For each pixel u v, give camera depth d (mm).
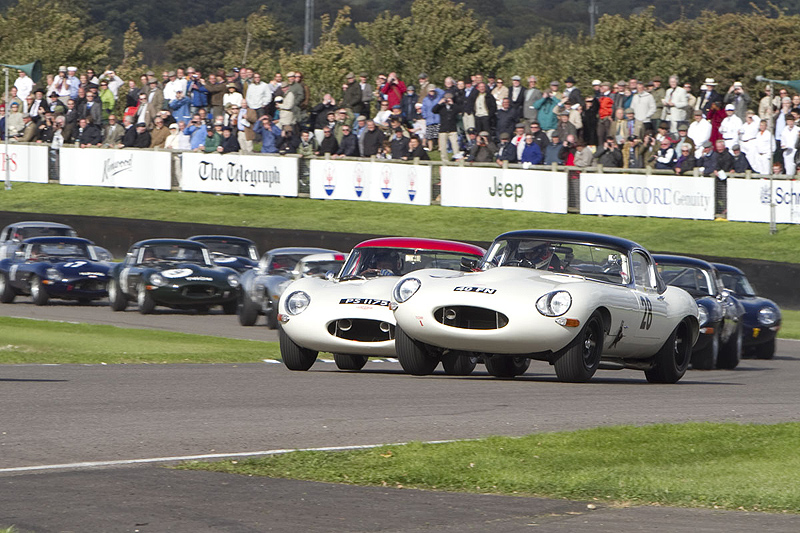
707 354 51938
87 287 81312
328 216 110062
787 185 94125
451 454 24219
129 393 34312
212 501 19953
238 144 120188
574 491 21219
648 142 100625
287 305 42500
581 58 196625
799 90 93062
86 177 128750
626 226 98250
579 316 37562
